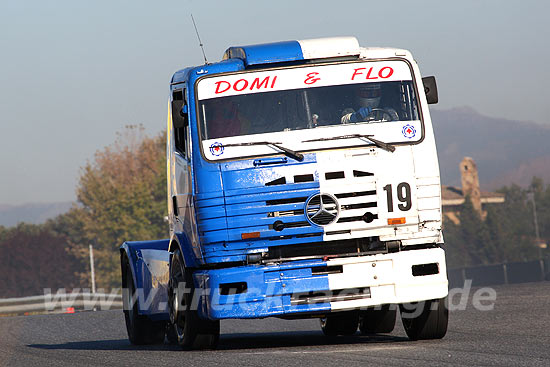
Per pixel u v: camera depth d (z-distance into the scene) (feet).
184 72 86.22
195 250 82.02
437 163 82.43
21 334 129.39
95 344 107.45
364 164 81.10
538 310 109.29
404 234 80.94
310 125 82.28
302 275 79.25
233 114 82.64
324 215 80.07
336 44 85.25
